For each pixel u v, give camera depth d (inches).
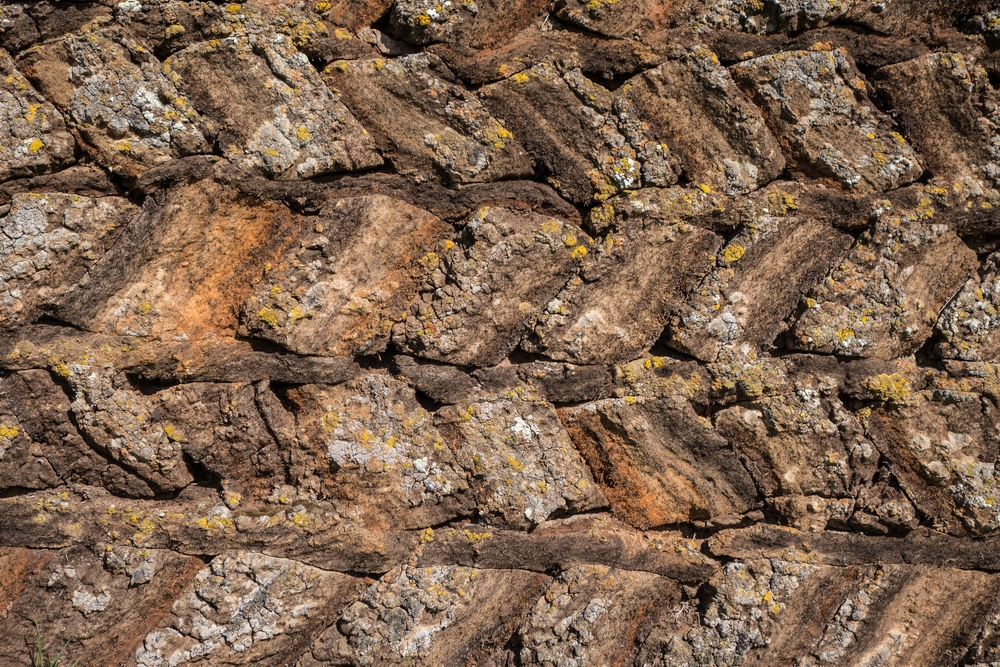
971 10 104.3
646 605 107.0
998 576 111.0
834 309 105.0
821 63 101.1
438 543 100.5
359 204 95.1
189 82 89.7
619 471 105.7
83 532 90.6
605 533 104.7
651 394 104.2
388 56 94.8
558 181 99.9
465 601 101.1
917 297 107.5
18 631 89.4
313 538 96.2
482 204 98.5
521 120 98.0
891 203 104.4
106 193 89.7
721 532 107.5
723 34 100.1
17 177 86.7
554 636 103.0
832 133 102.7
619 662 106.2
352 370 98.3
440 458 100.0
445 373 100.4
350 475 97.4
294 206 94.3
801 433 106.0
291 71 91.4
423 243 98.7
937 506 108.7
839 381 106.7
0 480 87.9
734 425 105.8
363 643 98.9
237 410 94.2
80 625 90.7
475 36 95.9
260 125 91.4
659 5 99.2
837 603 109.4
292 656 98.1
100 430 89.7
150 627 93.5
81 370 88.5
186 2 88.6
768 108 101.4
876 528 107.7
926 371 108.8
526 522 101.5
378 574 99.8
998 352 108.8
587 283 101.4
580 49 98.2
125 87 87.7
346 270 95.9
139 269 90.8
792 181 103.8
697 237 102.5
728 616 106.0
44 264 87.1
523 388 102.3
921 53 103.6
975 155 106.0
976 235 108.0
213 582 94.0
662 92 99.9
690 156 101.5
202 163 90.4
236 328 94.8
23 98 86.4
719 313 103.9
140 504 92.7
